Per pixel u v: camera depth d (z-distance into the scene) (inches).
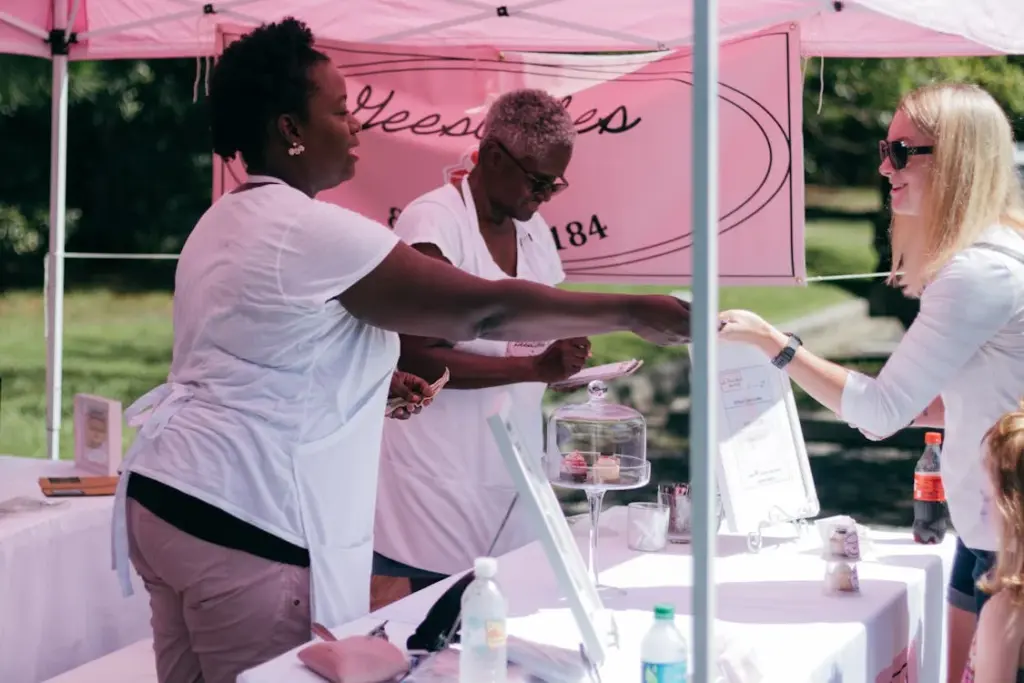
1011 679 86.7
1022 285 97.7
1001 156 101.6
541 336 80.1
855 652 88.4
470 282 78.3
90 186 546.9
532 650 74.7
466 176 122.1
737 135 155.9
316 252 77.7
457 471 120.2
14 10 175.6
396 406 101.9
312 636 81.6
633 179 158.6
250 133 82.6
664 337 78.6
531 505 69.6
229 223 81.3
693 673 59.7
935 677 111.0
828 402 103.7
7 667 115.0
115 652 116.3
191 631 81.0
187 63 532.1
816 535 116.8
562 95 160.6
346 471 82.6
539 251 128.4
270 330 78.3
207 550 79.0
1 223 545.0
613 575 102.3
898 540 117.2
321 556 81.0
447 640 77.9
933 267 101.8
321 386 80.6
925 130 102.2
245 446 78.8
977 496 100.3
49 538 120.3
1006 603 87.7
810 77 484.4
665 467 408.2
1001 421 92.1
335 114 83.6
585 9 165.8
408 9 168.2
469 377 113.1
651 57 159.0
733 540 116.3
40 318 583.8
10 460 151.9
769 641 85.7
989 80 457.1
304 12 168.2
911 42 172.4
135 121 540.4
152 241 548.7
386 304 78.3
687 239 157.1
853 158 534.0
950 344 98.3
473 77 160.9
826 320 536.4
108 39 182.4
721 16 163.8
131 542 82.7
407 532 121.6
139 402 83.0
